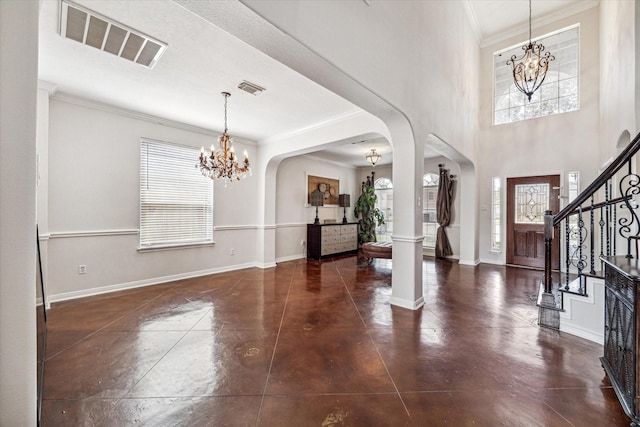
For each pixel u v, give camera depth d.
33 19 0.85
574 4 4.93
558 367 1.99
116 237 3.92
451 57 4.25
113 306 3.28
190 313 3.07
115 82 3.10
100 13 2.02
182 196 4.64
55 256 3.42
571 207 2.56
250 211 5.66
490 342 2.38
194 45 2.41
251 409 1.58
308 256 6.82
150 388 1.77
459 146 4.71
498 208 5.92
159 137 4.33
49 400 1.65
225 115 3.95
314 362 2.07
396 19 2.74
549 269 2.72
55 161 3.41
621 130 3.37
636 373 1.38
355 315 3.02
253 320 2.88
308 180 7.07
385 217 8.37
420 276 3.36
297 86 3.19
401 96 2.84
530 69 4.13
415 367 2.00
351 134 4.10
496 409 1.57
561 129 5.17
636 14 2.77
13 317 0.84
